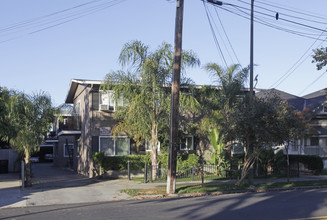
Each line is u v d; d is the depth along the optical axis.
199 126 23.88
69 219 9.71
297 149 27.80
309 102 29.34
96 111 23.86
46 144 49.56
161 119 20.17
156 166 20.44
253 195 14.44
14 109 17.20
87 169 24.75
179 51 15.04
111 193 15.77
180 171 21.12
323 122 28.33
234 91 21.16
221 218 9.46
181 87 20.44
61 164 37.06
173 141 15.27
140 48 19.16
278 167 23.02
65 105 19.08
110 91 22.31
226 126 16.25
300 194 14.53
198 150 25.27
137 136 21.69
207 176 21.41
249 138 16.34
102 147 23.78
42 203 13.50
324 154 28.47
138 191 15.85
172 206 11.63
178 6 15.04
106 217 9.85
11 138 19.88
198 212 10.38
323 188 17.27
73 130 27.61
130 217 9.77
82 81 23.47
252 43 17.95
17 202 13.66
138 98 18.92
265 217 9.58
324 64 21.52
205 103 22.61
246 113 15.55
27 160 18.28
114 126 22.91
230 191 15.73
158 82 19.06
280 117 15.38
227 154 21.70
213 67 21.84
